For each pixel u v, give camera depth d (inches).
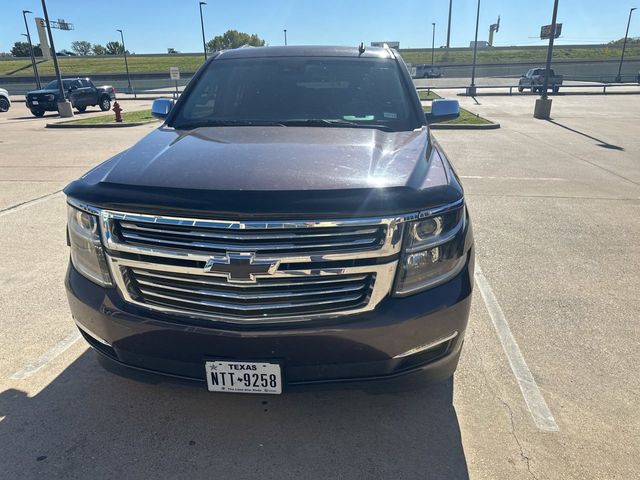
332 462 91.1
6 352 125.0
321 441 96.2
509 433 97.9
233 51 155.3
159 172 87.2
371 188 80.4
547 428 99.1
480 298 153.3
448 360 90.3
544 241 203.2
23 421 101.0
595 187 295.9
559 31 674.2
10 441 95.7
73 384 112.7
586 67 2144.4
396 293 82.7
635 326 136.9
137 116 779.4
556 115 737.6
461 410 104.6
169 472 88.9
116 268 84.7
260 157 93.0
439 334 85.3
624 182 308.3
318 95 134.2
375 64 143.4
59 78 813.9
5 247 198.4
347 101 132.4
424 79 2031.3
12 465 89.9
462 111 778.2
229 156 94.2
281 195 77.7
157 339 84.7
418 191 83.1
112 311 86.4
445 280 86.4
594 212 244.5
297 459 91.9
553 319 140.8
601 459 91.3
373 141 107.7
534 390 110.6
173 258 80.1
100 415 103.1
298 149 98.8
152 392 110.3
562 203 260.8
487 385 112.5
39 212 247.3
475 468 89.5
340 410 104.7
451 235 85.9
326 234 77.3
